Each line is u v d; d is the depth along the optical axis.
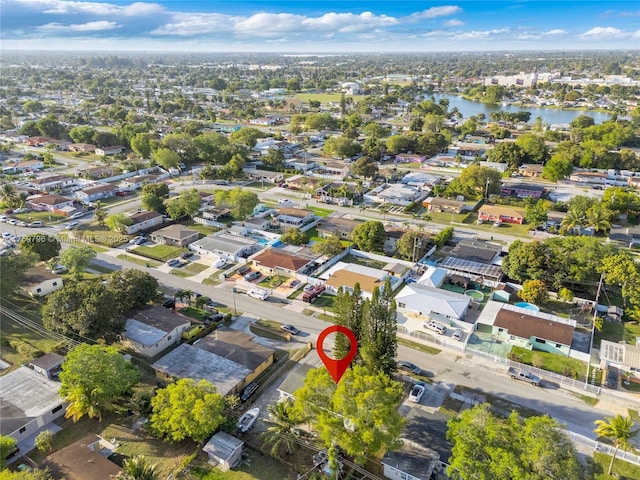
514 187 133.00
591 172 149.50
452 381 58.03
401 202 125.62
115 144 188.88
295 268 84.38
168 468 44.56
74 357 50.22
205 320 70.50
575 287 79.75
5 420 47.72
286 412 46.72
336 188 134.50
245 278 83.12
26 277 78.19
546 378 58.69
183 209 110.38
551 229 105.12
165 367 56.78
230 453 45.12
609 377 58.50
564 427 40.84
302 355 62.66
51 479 40.25
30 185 135.00
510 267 81.25
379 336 51.81
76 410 48.91
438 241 96.81
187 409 45.41
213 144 164.50
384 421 41.69
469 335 67.44
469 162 168.75
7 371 58.62
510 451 38.28
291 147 195.62
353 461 44.84
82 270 80.50
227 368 56.75
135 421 50.72
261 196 133.38
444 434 46.47
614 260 74.00
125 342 63.97
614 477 43.62
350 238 102.44
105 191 129.88
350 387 44.31
